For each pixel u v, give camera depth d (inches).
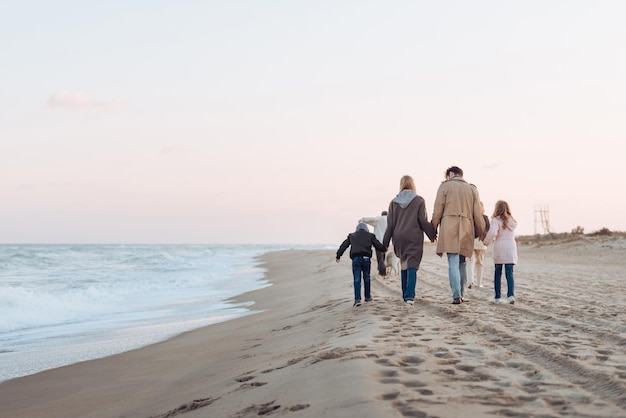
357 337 233.3
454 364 184.2
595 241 1519.4
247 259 1827.0
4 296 535.5
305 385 165.9
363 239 361.4
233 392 180.9
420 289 470.9
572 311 319.6
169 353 309.6
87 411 207.6
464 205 346.6
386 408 133.3
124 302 603.5
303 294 573.9
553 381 163.0
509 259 360.8
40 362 310.3
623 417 130.8
